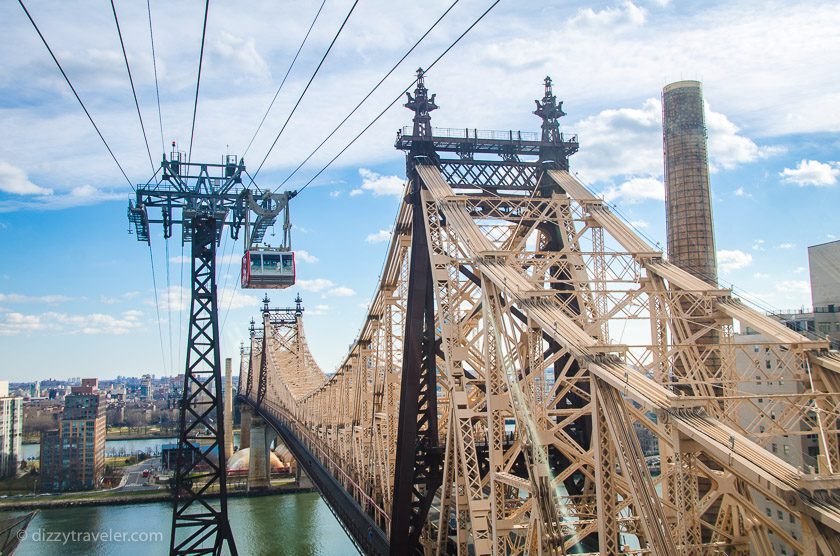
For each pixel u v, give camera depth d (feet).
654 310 124.98
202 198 173.06
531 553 97.76
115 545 390.63
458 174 164.04
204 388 163.32
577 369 142.92
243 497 538.47
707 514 147.84
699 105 251.80
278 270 182.39
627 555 99.40
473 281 138.72
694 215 245.65
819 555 59.77
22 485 640.17
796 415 101.96
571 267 140.15
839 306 179.83
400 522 154.92
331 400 287.69
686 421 72.23
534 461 96.99
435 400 159.84
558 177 160.45
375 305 201.16
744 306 116.98
